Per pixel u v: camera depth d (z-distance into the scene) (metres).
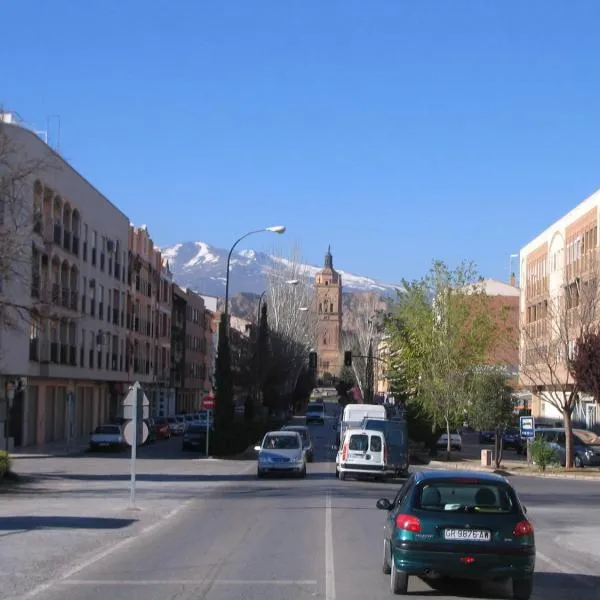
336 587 11.82
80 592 11.30
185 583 11.99
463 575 11.14
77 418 60.62
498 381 45.41
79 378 57.34
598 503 27.22
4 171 39.50
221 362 49.50
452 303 50.19
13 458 43.00
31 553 14.77
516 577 11.12
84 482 31.22
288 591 11.46
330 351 174.25
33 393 52.53
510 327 51.47
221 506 23.86
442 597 11.41
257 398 69.56
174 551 15.25
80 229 56.56
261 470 35.38
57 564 13.67
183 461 44.53
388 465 35.47
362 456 34.56
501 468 42.81
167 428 65.56
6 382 45.72
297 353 84.25
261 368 69.56
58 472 35.44
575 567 15.03
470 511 11.34
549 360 44.81
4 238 31.28
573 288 48.06
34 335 48.78
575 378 40.44
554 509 25.38
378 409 48.00
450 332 49.53
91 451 49.69
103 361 63.25
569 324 43.84
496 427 44.38
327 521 20.27
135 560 14.16
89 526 18.78
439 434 52.91
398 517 11.57
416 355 51.03
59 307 50.50
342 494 28.12
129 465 40.41
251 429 56.09
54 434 56.03
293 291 85.44
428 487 11.65
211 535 17.58
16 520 19.64
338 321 175.38
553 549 17.30
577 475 39.31
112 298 65.69
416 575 11.65
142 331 76.50
